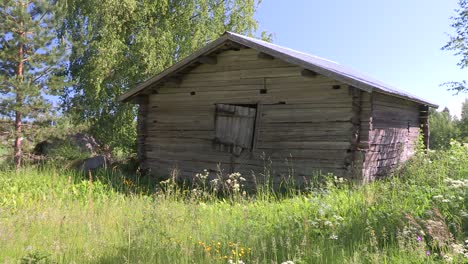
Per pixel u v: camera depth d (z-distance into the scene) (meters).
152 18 19.06
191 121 12.23
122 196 9.48
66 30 16.08
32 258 4.48
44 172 10.85
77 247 5.13
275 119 10.80
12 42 12.70
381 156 11.06
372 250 4.71
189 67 12.05
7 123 13.27
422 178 8.32
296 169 10.43
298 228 5.70
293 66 10.59
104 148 18.52
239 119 11.37
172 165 12.52
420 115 15.27
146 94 13.08
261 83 11.05
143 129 13.13
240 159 11.31
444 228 4.71
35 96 12.93
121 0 17.44
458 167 9.05
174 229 5.81
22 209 7.46
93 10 17.14
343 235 5.29
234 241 5.28
